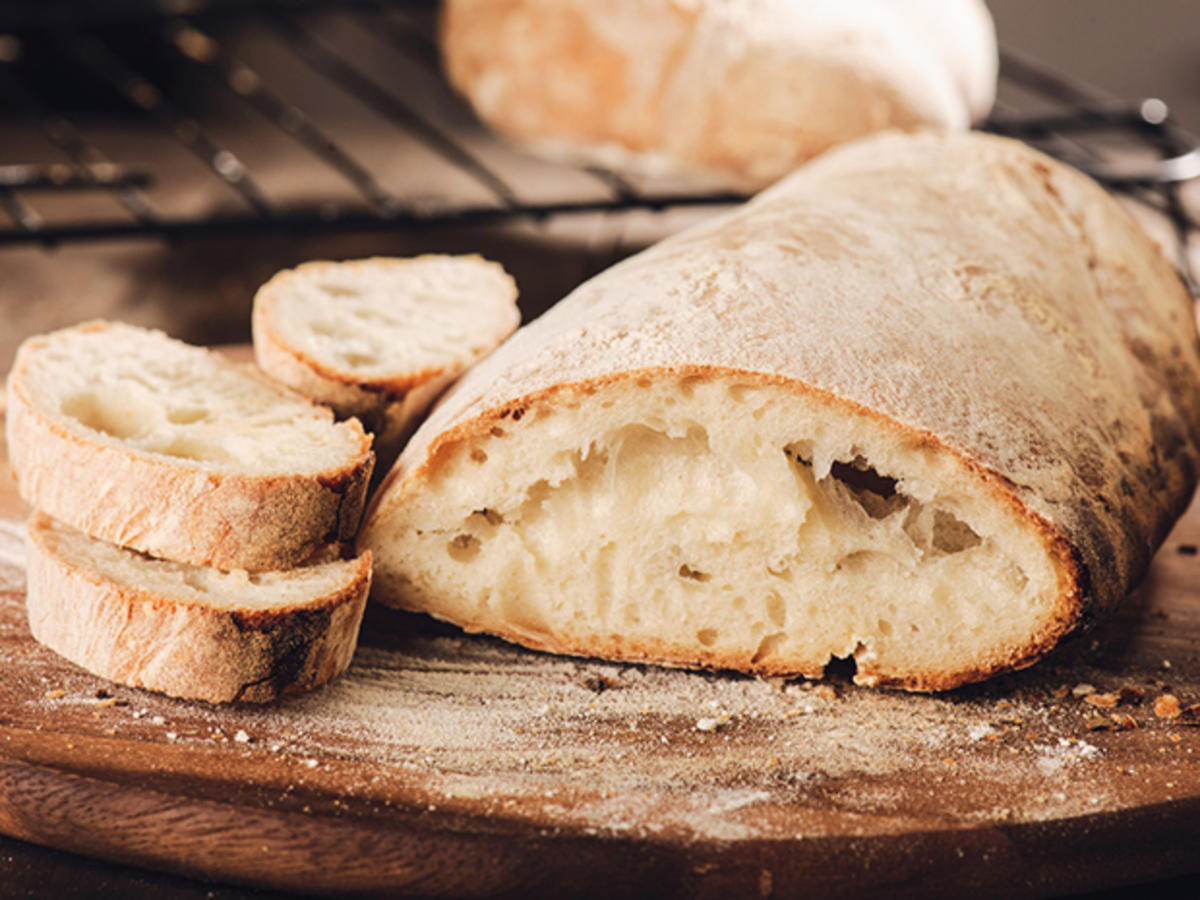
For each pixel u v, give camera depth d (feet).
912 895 1.42
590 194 2.55
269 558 1.54
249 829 1.42
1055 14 3.19
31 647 1.55
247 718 1.50
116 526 1.54
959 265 1.66
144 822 1.42
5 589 1.61
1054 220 1.78
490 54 2.25
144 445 1.57
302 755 1.47
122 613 1.50
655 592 1.58
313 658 1.52
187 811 1.42
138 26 2.85
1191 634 1.63
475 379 1.63
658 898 1.41
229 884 1.43
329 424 1.63
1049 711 1.54
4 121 2.68
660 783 1.46
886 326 1.56
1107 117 2.50
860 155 1.89
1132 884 1.45
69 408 1.62
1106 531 1.54
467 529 1.60
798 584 1.56
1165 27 3.18
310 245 2.34
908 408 1.51
